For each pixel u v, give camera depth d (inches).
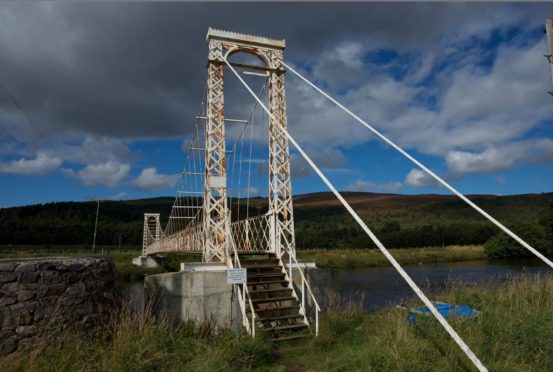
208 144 413.1
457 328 229.8
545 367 179.8
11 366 187.2
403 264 1644.9
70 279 241.6
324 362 240.8
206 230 398.6
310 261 422.9
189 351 237.9
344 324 304.2
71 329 231.3
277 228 417.1
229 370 216.8
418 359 191.9
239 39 440.1
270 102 448.8
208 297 357.1
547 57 268.2
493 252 1815.9
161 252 1090.7
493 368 183.0
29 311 220.4
